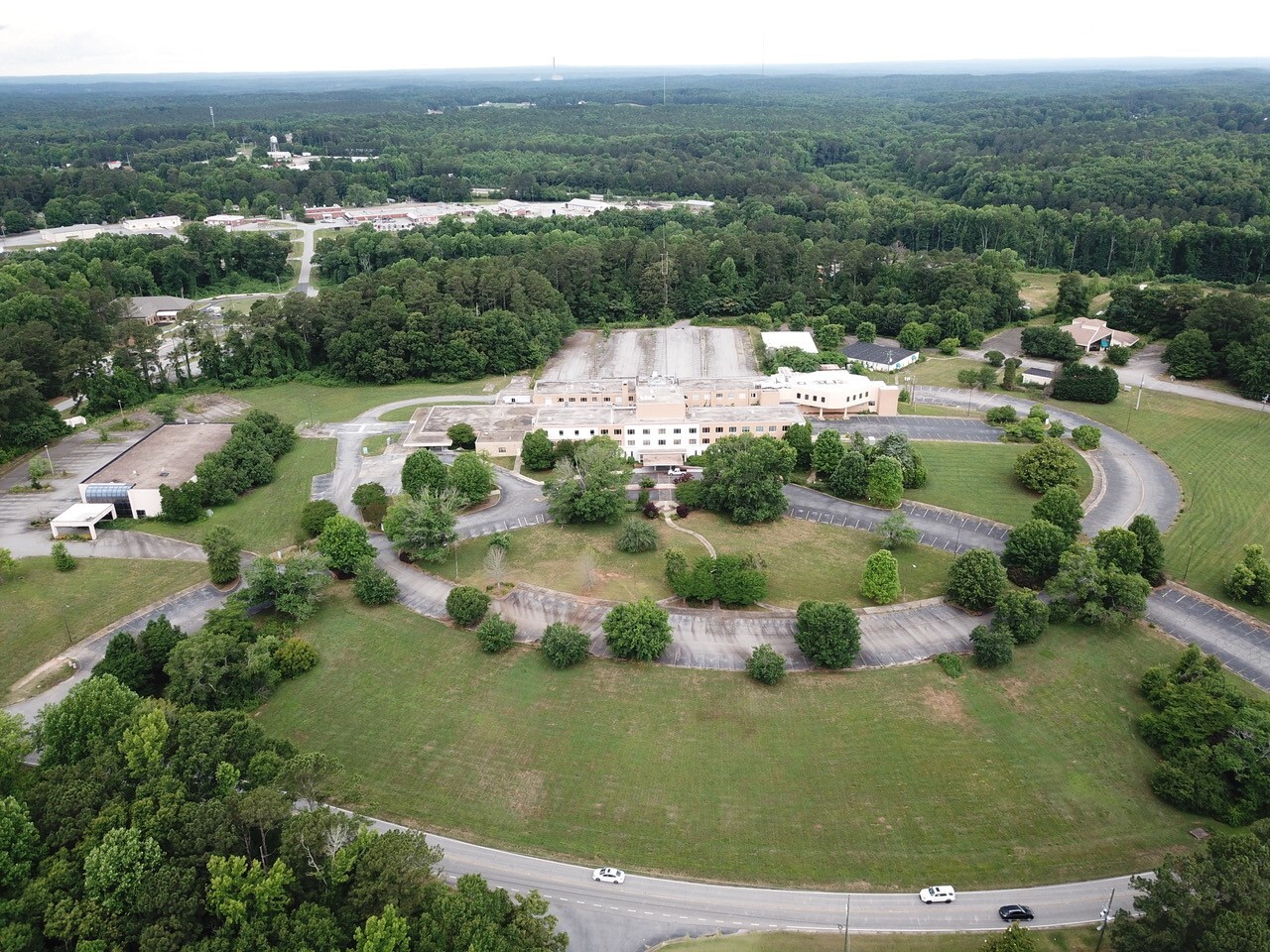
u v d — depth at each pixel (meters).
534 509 166.62
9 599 135.12
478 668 119.94
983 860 89.88
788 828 93.81
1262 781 93.25
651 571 144.00
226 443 180.25
